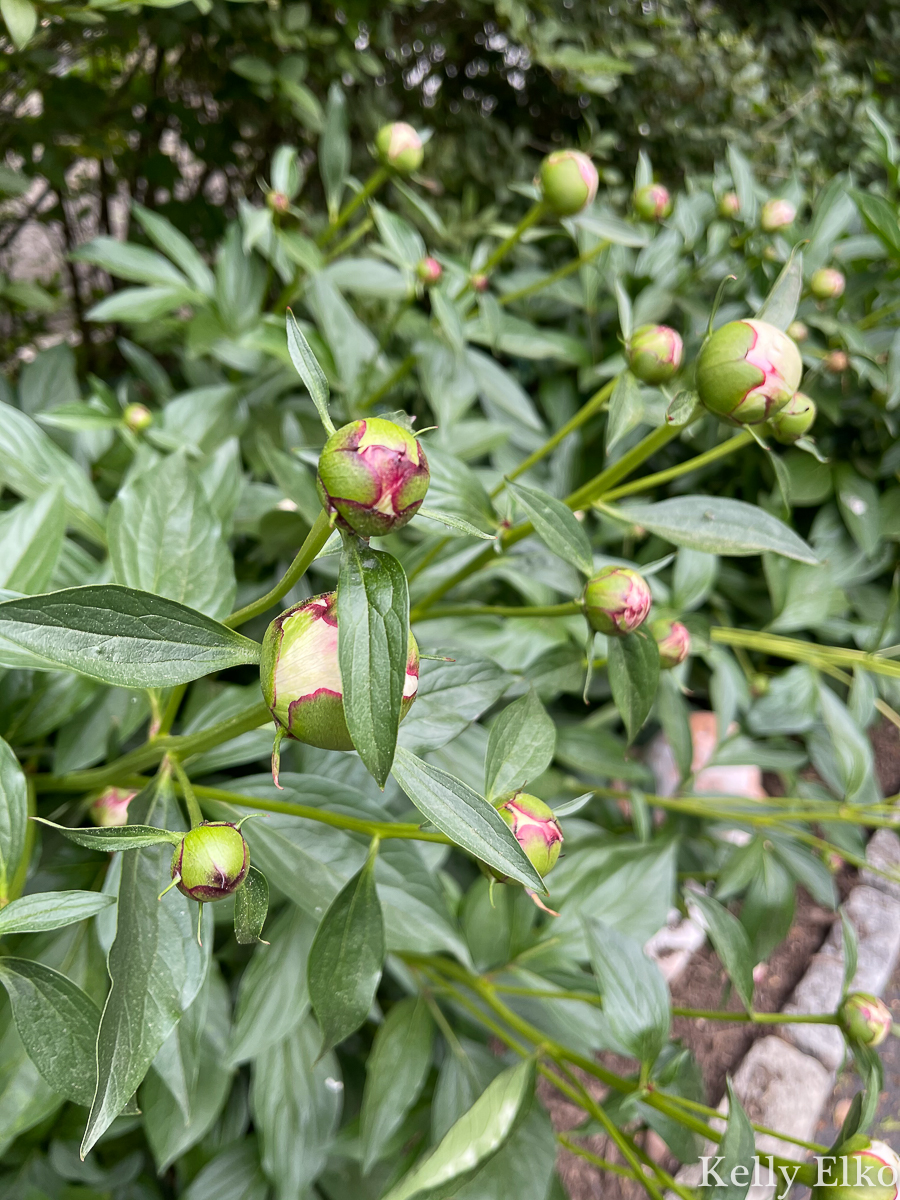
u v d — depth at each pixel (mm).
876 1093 371
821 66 1041
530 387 982
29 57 644
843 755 665
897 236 572
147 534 405
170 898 302
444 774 248
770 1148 741
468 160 924
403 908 408
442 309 595
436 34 958
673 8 1018
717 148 998
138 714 453
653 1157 742
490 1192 391
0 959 277
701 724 1021
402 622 216
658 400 590
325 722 242
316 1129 477
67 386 645
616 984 388
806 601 795
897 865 1021
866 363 681
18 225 926
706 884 807
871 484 843
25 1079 373
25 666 321
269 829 399
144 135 934
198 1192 485
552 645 620
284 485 560
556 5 940
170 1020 282
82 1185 503
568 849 554
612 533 773
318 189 1029
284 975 434
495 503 654
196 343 615
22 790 313
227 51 830
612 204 905
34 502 421
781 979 898
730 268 761
